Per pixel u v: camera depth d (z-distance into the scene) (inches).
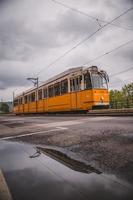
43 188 91.0
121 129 235.6
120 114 520.1
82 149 164.2
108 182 93.1
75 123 366.9
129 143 163.9
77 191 85.9
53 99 832.9
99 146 166.6
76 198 79.9
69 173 108.6
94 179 97.7
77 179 99.2
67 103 733.3
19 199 82.4
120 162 120.0
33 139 243.4
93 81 636.7
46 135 260.4
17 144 221.0
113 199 77.4
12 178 106.3
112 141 178.7
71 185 92.5
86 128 276.5
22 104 1269.7
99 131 237.9
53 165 126.2
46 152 167.6
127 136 192.1
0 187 94.2
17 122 552.1
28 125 425.7
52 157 147.6
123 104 742.5
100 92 642.2
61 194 84.0
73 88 701.9
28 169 121.2
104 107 650.2
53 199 80.4
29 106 1135.6
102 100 641.6
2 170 121.3
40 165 128.3
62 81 767.1
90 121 380.8
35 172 114.1
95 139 195.6
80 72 675.4
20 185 96.1
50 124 396.8
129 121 321.7
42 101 950.4
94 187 88.7
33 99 1072.8
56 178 102.5
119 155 134.4
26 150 183.6
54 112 871.7
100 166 116.6
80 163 126.2
